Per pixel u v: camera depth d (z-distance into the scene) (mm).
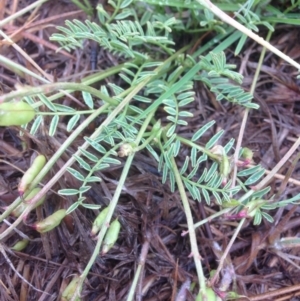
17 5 242
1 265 202
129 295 171
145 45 227
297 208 211
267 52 232
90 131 214
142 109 217
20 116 143
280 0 224
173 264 198
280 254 201
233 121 224
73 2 239
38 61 238
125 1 202
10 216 204
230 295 173
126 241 202
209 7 163
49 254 198
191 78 208
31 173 159
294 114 225
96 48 233
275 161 217
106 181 207
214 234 206
